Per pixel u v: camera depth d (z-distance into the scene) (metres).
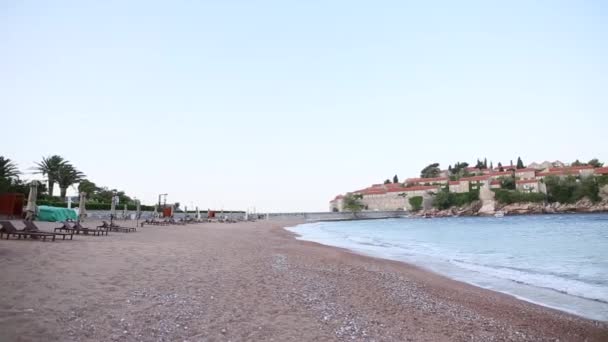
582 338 9.36
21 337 6.00
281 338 7.31
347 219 161.25
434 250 33.19
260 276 13.70
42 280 9.77
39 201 51.75
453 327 9.45
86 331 6.60
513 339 8.88
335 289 12.81
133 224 47.56
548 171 175.75
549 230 66.00
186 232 36.81
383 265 21.33
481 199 171.38
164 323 7.43
